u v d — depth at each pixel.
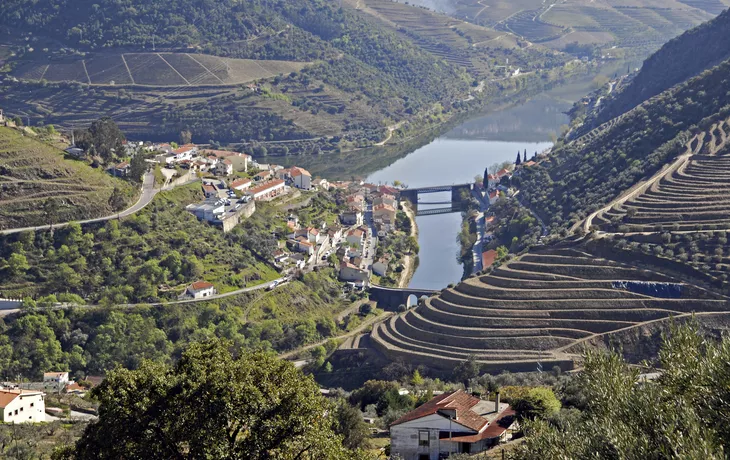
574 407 133.00
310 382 92.81
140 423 86.00
